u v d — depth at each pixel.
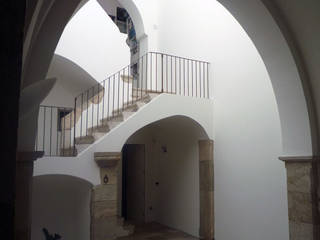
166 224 8.40
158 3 9.30
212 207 6.52
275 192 5.13
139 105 6.05
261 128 5.47
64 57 7.05
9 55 0.64
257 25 3.80
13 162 0.63
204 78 6.96
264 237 5.29
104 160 5.38
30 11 1.58
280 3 3.54
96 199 5.33
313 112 3.94
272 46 3.90
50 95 8.11
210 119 6.64
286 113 4.14
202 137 6.80
